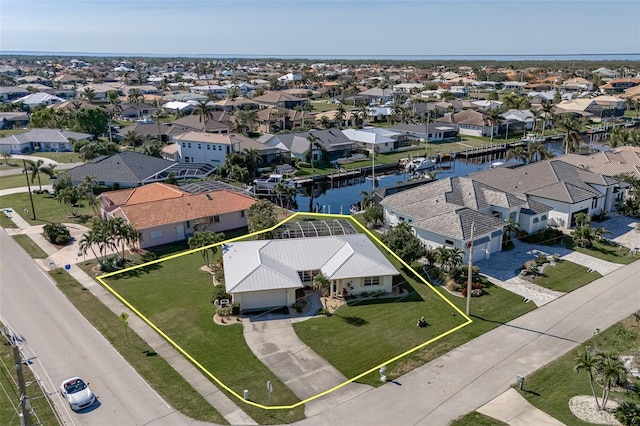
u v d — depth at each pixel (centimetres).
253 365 3844
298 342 4169
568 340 4175
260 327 4403
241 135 12950
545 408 3341
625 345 4069
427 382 3631
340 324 4466
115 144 11844
